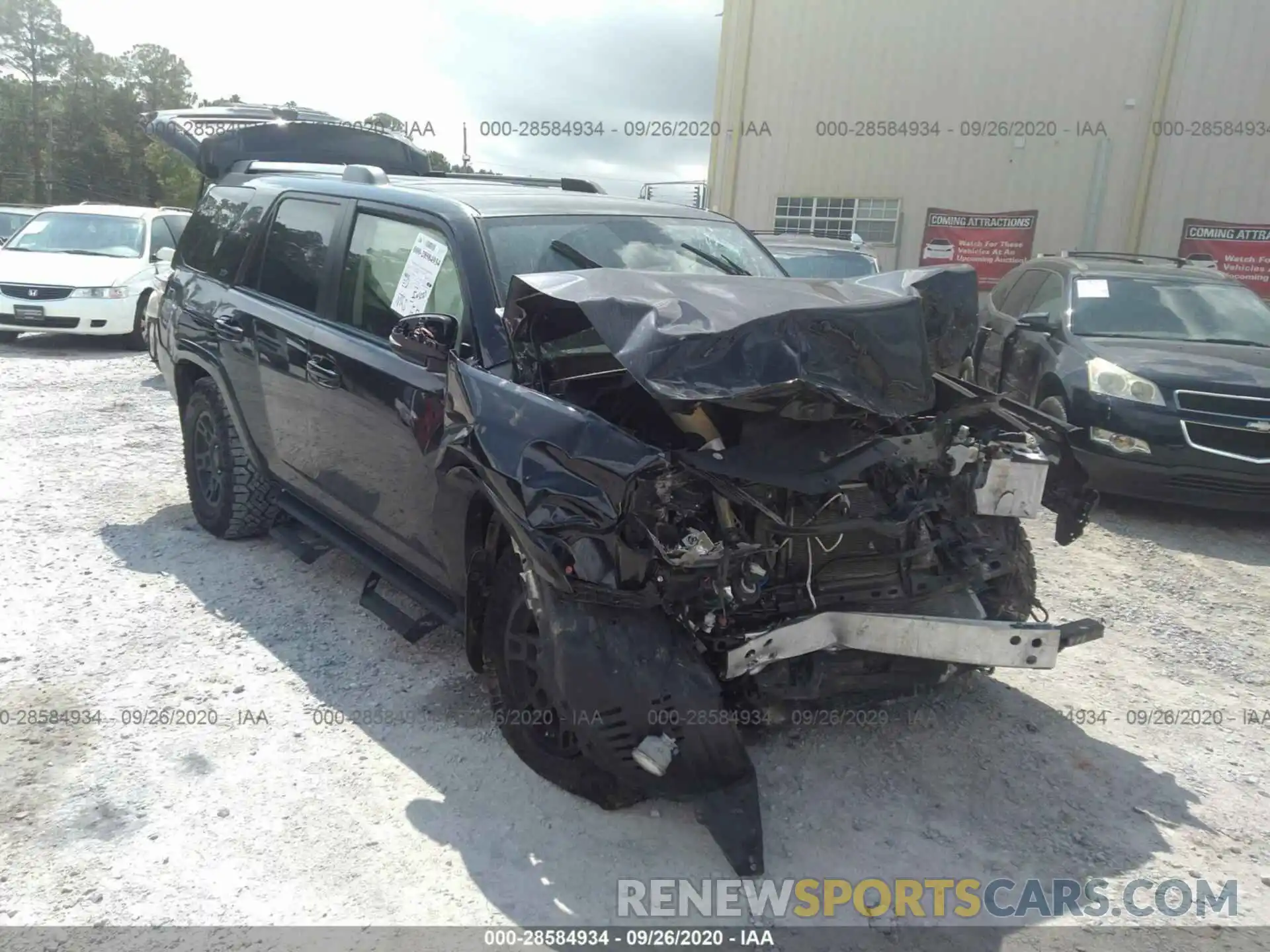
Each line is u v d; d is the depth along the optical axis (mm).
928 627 2965
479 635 3463
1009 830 3168
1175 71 16312
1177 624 4883
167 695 3830
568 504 2775
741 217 20406
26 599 4656
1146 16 16375
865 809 3254
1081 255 9078
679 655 2820
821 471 2918
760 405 2863
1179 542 6238
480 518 3422
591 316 2930
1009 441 3428
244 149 7840
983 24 17594
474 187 4539
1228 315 7590
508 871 2904
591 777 3184
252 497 5301
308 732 3607
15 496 6180
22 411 8570
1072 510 3721
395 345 3465
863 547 3205
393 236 4176
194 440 5602
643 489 2750
